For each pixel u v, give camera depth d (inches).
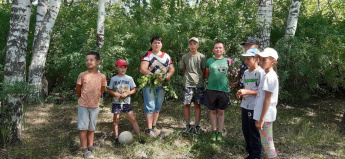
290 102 266.2
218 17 216.4
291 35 223.3
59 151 130.6
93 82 125.0
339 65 233.8
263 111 101.4
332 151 139.3
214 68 149.3
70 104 222.1
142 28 216.5
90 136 129.7
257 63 120.9
